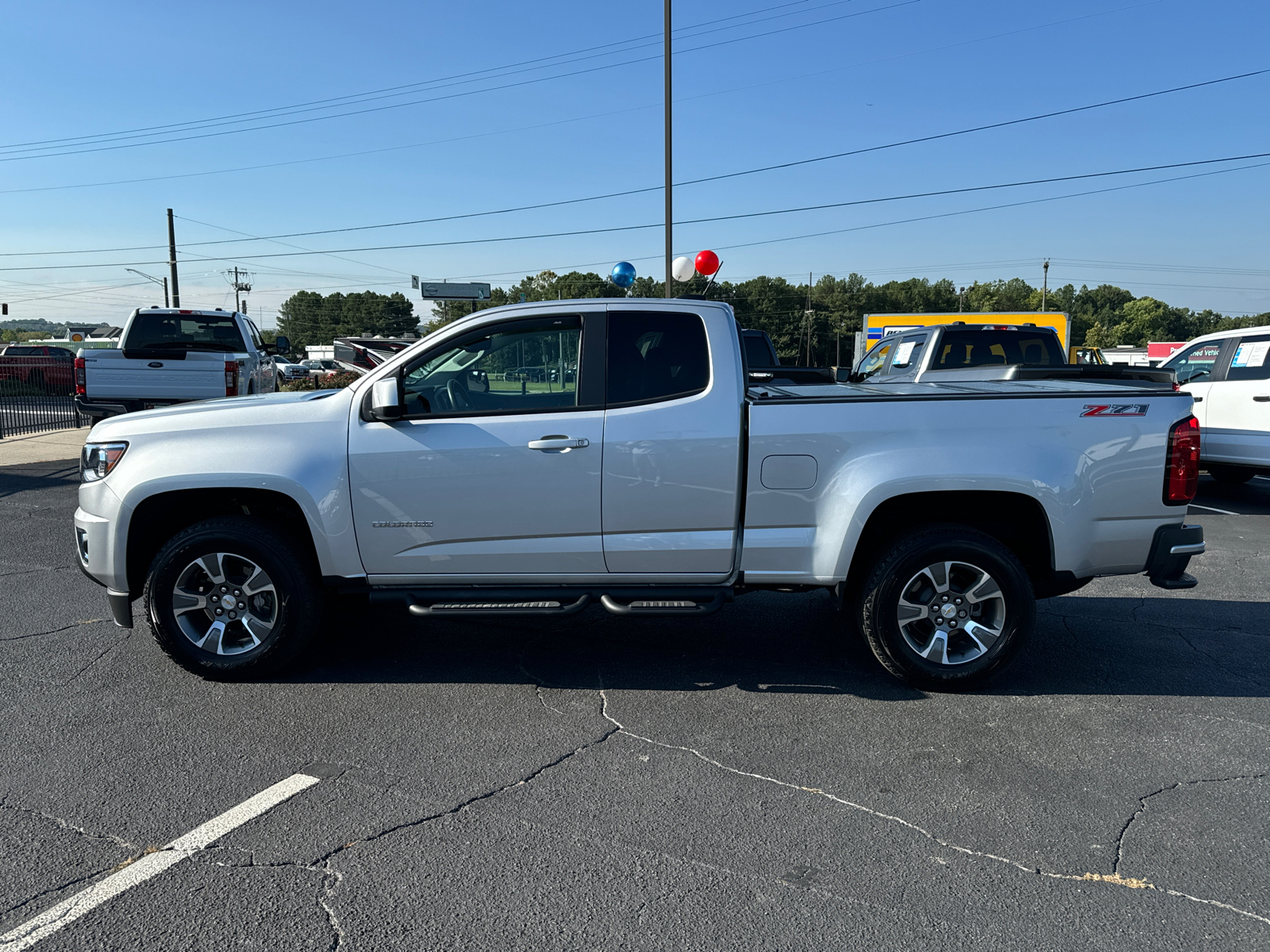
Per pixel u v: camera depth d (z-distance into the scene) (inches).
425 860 110.0
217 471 165.5
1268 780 132.6
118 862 109.1
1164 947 94.0
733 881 105.8
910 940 94.9
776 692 167.8
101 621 209.0
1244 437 384.2
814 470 162.7
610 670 179.8
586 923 97.7
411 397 170.7
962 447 160.4
